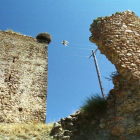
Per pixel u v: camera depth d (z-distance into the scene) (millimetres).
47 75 11844
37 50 12539
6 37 11961
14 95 10289
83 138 6238
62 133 6719
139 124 4746
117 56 6328
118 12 7344
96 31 7547
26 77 11156
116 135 5203
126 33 6836
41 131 7438
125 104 5461
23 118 9812
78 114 7531
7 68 10930
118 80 6340
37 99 10734
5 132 7098
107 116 6188
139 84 5426
